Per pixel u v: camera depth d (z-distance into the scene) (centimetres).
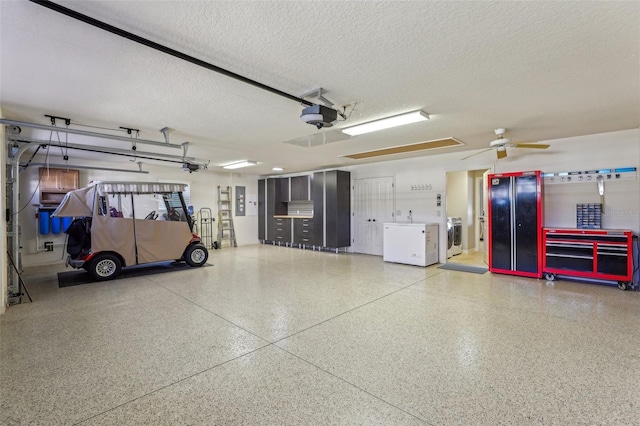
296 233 953
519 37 218
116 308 387
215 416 188
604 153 498
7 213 410
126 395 209
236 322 340
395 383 222
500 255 565
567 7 185
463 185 866
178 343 288
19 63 251
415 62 255
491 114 395
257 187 1088
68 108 360
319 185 880
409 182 745
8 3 174
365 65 260
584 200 516
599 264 471
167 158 689
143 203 628
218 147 599
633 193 477
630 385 216
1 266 366
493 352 266
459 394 208
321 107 297
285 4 180
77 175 708
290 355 264
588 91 319
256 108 365
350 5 182
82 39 216
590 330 310
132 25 201
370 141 546
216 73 271
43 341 292
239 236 1035
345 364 249
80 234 553
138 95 323
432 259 676
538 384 219
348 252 870
